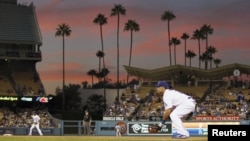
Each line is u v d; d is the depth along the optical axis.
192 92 78.75
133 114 66.44
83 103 97.69
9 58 77.50
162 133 42.03
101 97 96.19
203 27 113.81
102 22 107.75
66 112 80.81
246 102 67.50
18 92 73.00
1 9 83.62
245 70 79.38
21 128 49.59
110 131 45.50
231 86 79.50
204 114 61.69
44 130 48.34
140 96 76.69
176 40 114.81
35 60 79.50
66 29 96.56
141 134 44.09
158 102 70.69
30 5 87.00
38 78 79.31
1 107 68.38
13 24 81.50
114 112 67.94
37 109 69.06
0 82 75.44
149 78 84.06
